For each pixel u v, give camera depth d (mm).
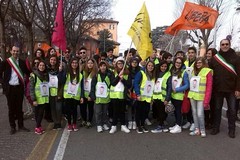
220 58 8281
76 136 8352
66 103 8852
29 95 8922
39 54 9648
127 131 8773
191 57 9078
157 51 12516
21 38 40094
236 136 8391
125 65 8797
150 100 8719
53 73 8906
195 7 10820
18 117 8750
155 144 7652
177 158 6684
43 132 8695
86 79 9125
